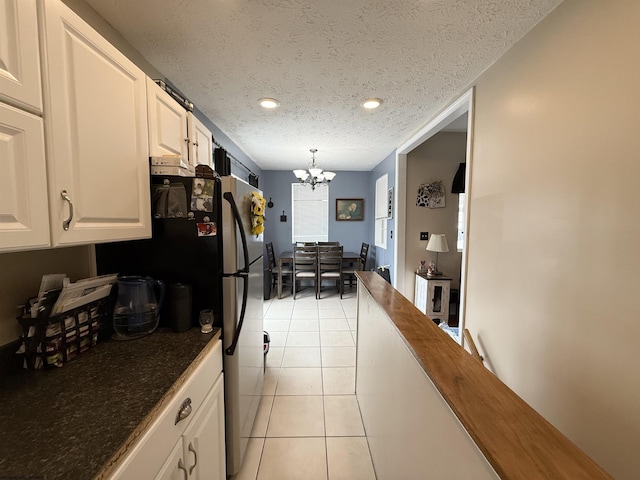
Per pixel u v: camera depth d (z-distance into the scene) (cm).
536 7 126
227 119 266
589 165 110
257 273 182
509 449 46
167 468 82
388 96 218
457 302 378
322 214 543
